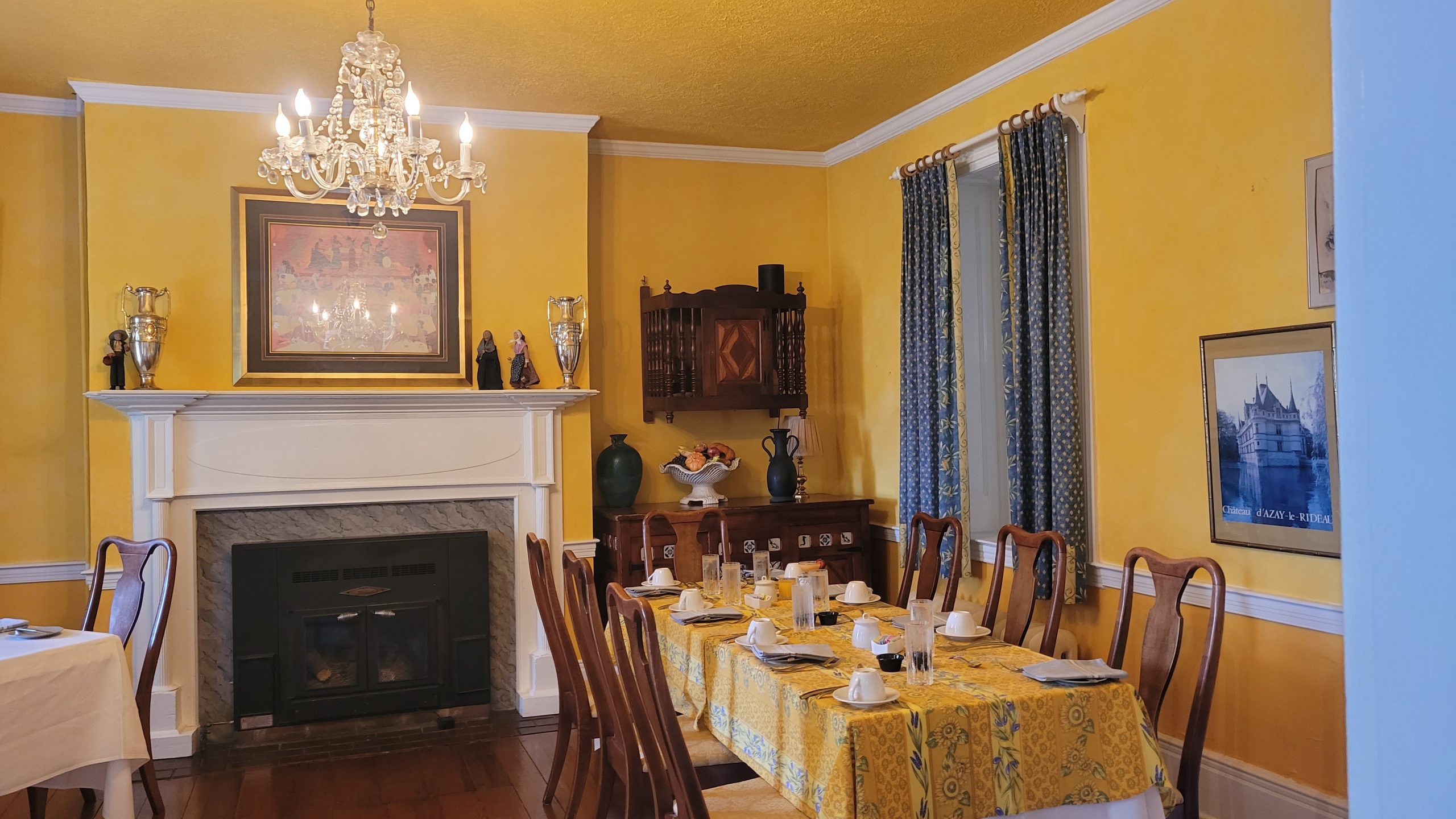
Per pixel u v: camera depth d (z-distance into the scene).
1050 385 4.26
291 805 3.90
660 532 5.20
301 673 4.71
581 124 5.27
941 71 4.67
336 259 4.91
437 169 3.27
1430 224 0.28
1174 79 3.75
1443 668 0.28
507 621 5.14
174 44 4.11
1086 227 4.20
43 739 3.03
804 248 6.14
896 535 5.52
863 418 5.86
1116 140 4.02
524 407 5.10
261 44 4.13
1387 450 0.30
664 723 2.37
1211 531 3.62
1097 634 4.16
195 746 4.56
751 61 4.48
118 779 3.22
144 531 4.54
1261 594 3.43
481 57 4.35
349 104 4.84
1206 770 3.65
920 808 2.28
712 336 5.64
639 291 5.82
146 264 4.64
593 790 4.00
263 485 4.71
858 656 2.95
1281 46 3.33
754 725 2.74
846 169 6.00
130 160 4.62
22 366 4.75
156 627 3.82
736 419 6.04
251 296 4.77
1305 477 3.26
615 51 4.31
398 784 4.11
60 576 4.77
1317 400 3.21
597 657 2.99
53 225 4.79
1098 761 2.48
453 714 4.97
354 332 4.93
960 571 3.99
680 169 5.92
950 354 4.88
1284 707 3.37
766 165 6.09
